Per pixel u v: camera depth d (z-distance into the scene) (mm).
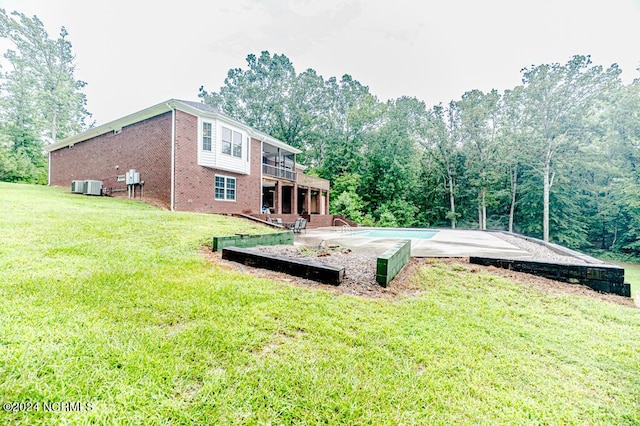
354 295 3621
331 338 2434
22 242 4645
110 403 1575
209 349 2150
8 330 2152
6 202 7895
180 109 11922
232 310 2857
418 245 8516
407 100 28844
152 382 1754
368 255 6172
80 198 11492
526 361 2250
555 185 22328
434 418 1626
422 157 28672
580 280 4332
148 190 12555
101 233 5785
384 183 26656
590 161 20922
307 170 31312
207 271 4195
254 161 15891
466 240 10398
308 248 6914
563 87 21109
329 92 32188
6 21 23781
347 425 1545
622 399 1855
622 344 2584
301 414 1597
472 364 2172
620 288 4078
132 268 3973
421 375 2004
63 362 1851
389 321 2838
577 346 2529
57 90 27172
